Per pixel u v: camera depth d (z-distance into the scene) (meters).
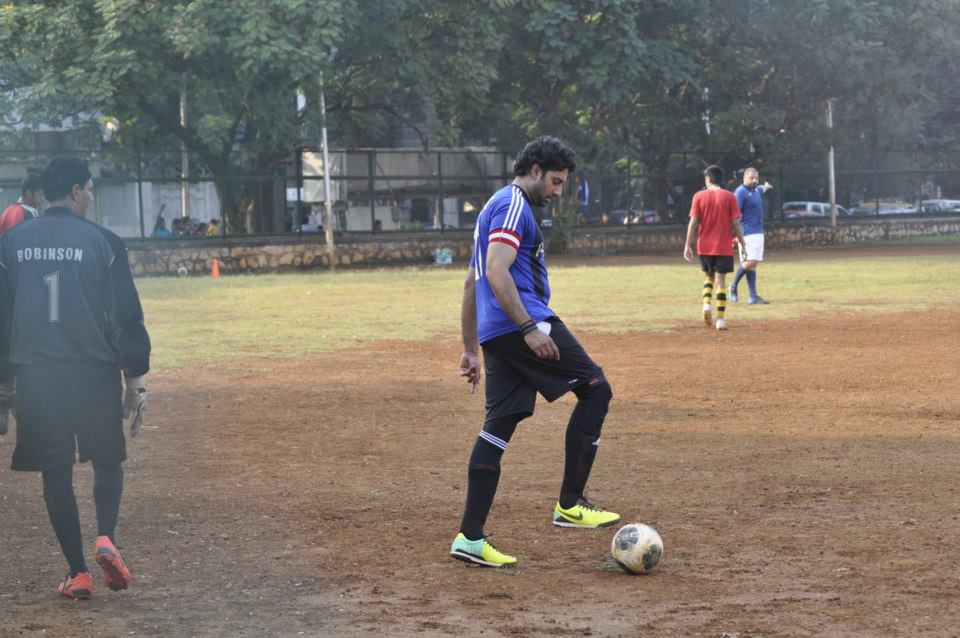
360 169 49.94
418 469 10.68
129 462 11.09
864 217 65.06
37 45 43.62
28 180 16.56
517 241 7.73
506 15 48.97
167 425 13.17
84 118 44.50
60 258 7.04
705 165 59.72
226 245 46.38
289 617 6.40
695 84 52.59
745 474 10.21
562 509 8.50
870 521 8.50
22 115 41.50
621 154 56.41
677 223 59.62
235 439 12.29
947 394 14.55
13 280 7.08
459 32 47.53
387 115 52.00
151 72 41.84
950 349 18.95
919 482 9.79
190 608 6.60
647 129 59.16
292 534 8.33
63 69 43.03
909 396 14.45
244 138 48.22
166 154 46.50
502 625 6.21
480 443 7.70
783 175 62.12
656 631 6.07
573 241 55.50
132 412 7.54
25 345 6.99
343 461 11.09
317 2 41.97
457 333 22.66
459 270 44.78
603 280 36.00
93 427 7.08
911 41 56.94
